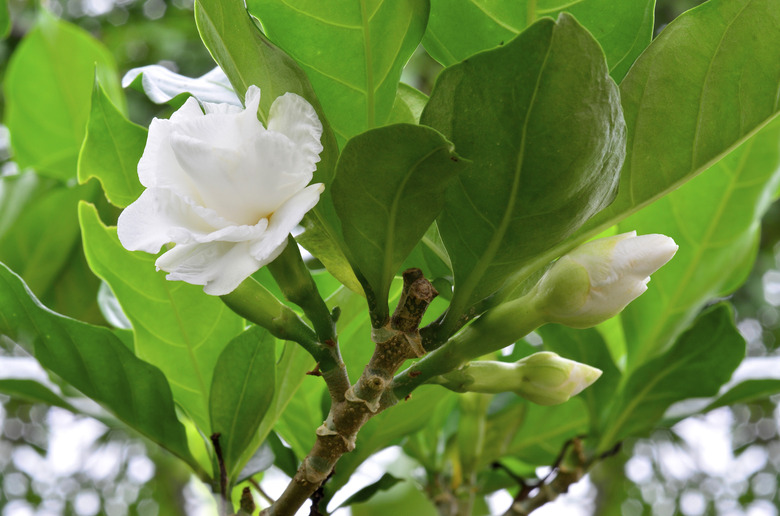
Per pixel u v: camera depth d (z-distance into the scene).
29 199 0.66
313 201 0.41
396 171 0.40
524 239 0.42
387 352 0.43
